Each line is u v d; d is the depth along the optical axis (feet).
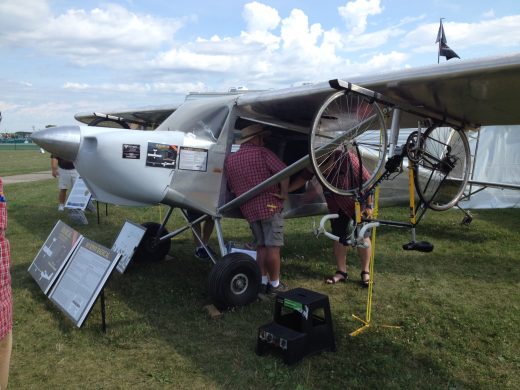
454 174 13.52
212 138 13.25
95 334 10.59
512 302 13.11
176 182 12.42
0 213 5.80
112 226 23.54
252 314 11.96
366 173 12.73
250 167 12.53
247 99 12.73
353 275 15.69
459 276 15.56
